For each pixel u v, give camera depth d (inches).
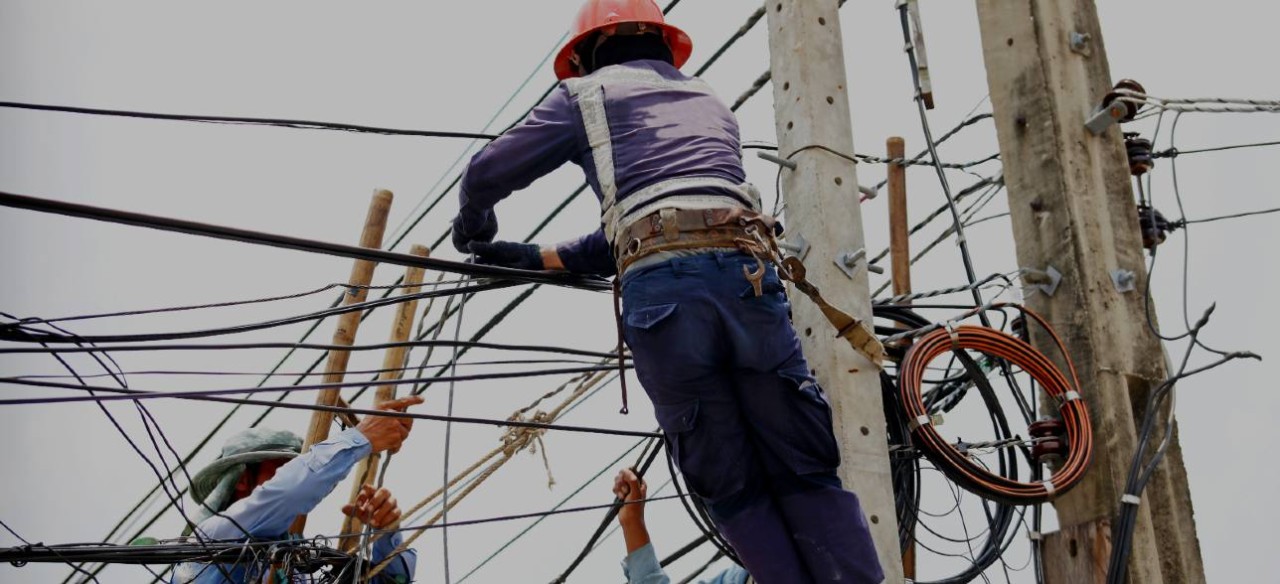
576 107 214.4
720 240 201.9
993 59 286.5
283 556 284.2
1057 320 265.7
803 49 260.2
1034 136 276.8
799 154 254.7
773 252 204.7
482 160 214.1
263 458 311.1
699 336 198.8
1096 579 248.8
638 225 202.5
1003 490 246.4
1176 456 263.1
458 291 247.4
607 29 229.6
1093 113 278.1
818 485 209.8
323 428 362.9
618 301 217.0
